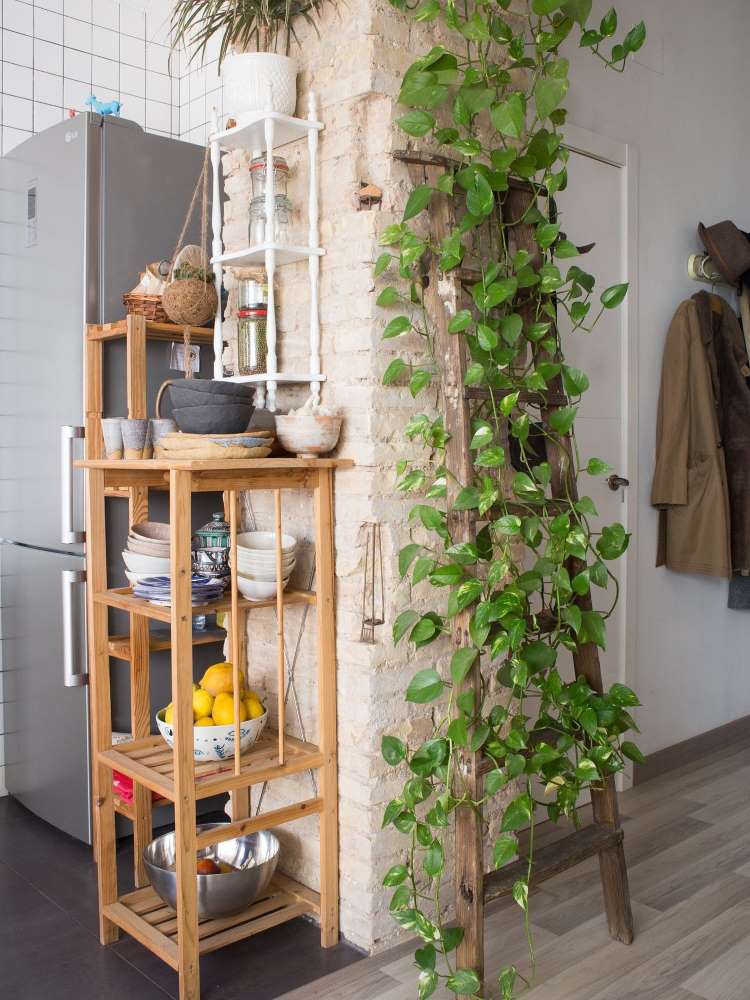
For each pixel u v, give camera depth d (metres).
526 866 1.95
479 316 2.16
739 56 3.67
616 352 3.06
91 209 2.59
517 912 2.27
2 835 2.80
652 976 1.98
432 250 2.00
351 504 2.09
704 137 3.47
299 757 2.09
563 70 2.01
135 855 2.39
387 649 2.10
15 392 2.93
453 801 1.88
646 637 3.23
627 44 2.12
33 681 2.88
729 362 3.31
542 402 2.12
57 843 2.73
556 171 2.78
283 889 2.24
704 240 3.33
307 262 2.23
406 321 1.99
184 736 1.83
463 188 2.12
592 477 2.98
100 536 2.17
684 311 3.22
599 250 2.97
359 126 2.10
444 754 1.91
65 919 2.25
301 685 2.30
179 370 2.74
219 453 1.91
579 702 2.01
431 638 1.98
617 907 2.12
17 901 2.35
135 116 3.37
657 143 3.22
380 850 2.09
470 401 2.05
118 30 3.31
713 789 3.11
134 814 2.39
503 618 1.88
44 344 2.77
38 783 2.88
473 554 1.90
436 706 2.21
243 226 2.47
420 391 2.14
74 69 3.21
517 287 2.00
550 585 2.69
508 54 2.28
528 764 1.94
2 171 2.97
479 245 2.03
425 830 1.93
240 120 2.14
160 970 2.02
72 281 2.63
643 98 3.15
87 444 2.59
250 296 2.29
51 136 2.71
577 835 2.09
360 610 2.09
